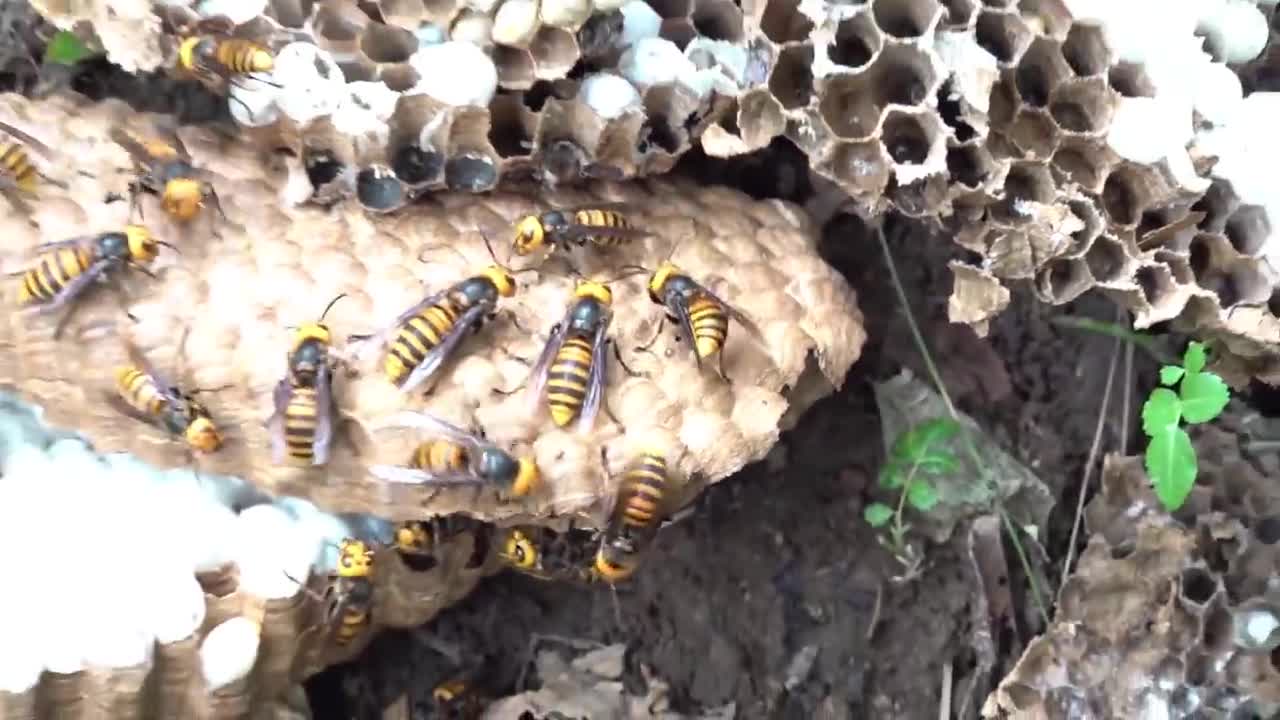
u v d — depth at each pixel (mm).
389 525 802
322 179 771
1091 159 765
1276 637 827
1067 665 841
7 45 875
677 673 889
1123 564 848
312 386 733
